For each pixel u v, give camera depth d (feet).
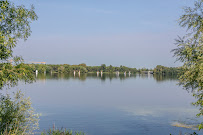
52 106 105.91
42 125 64.85
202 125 28.22
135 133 58.75
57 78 420.77
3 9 28.89
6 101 33.24
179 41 31.07
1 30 29.45
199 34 29.53
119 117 81.05
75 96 154.30
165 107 106.52
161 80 415.44
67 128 62.85
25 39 32.30
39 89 203.10
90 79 422.00
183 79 30.35
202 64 26.32
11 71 28.04
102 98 144.66
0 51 27.14
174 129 62.64
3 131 31.73
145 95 167.73
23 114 34.99
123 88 235.40
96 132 59.62
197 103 28.27
